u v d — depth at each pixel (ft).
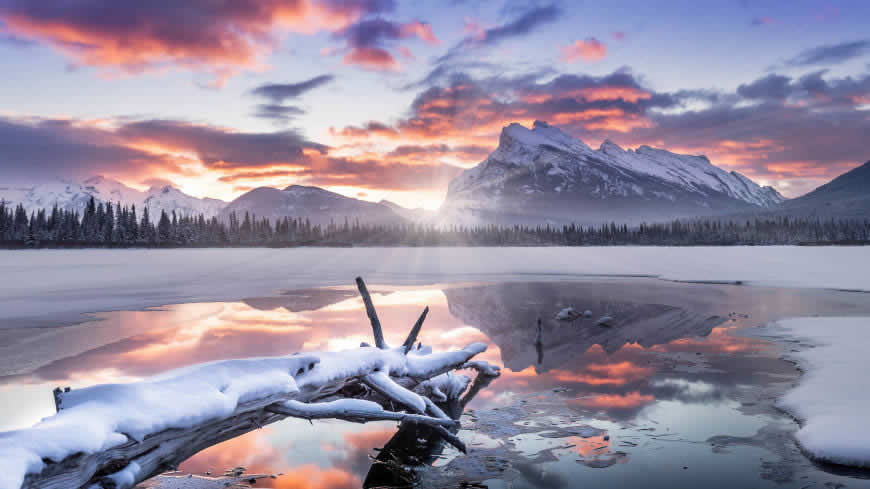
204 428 17.08
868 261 233.96
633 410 29.60
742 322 64.18
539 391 34.14
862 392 30.73
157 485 20.15
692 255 330.34
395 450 24.13
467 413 29.73
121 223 508.12
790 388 33.53
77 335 55.47
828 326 58.13
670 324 63.41
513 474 21.13
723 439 24.81
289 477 21.01
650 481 20.25
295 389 20.31
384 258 318.45
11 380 36.29
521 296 99.25
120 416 14.06
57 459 11.71
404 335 54.90
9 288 119.65
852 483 19.76
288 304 86.48
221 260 290.56
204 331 57.57
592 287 118.93
